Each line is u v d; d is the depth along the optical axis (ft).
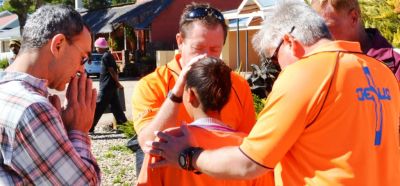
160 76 10.70
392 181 8.42
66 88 8.98
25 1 126.82
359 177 7.88
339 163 7.85
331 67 7.98
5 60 127.24
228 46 82.84
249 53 83.66
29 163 7.97
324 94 7.82
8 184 7.98
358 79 8.06
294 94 7.84
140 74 99.19
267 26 8.75
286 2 8.66
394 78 8.89
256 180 9.29
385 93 8.43
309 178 8.04
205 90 8.91
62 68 8.52
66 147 8.16
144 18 110.11
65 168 8.10
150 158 9.23
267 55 8.91
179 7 110.01
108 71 36.22
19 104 7.99
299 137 8.02
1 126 8.01
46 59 8.42
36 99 8.06
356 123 7.89
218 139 8.94
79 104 8.89
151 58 101.09
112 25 116.37
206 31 10.04
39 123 7.97
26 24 8.51
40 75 8.43
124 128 34.09
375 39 11.26
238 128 10.51
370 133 8.03
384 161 8.29
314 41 8.31
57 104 8.82
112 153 30.01
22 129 7.91
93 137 35.09
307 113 7.83
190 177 8.95
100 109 36.29
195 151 8.61
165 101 9.56
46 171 8.00
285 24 8.46
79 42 8.59
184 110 9.96
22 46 8.51
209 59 9.14
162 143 8.96
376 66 8.51
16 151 7.96
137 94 10.74
